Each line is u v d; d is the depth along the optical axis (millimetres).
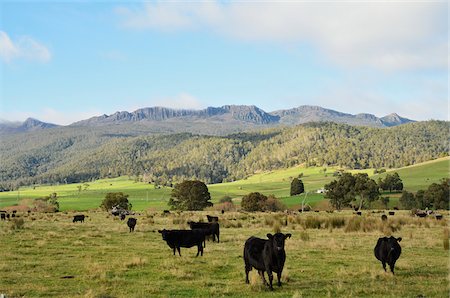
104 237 32000
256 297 14195
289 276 17297
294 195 169375
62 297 14086
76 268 19188
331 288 15234
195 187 117438
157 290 15070
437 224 43219
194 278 17266
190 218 52625
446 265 20375
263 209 115625
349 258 22016
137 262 19828
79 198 197500
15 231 35562
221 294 14617
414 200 124625
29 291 14953
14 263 20297
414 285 16000
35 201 144625
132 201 170250
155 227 41281
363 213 75188
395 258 18359
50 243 27734
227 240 30188
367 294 14609
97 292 14500
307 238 29891
